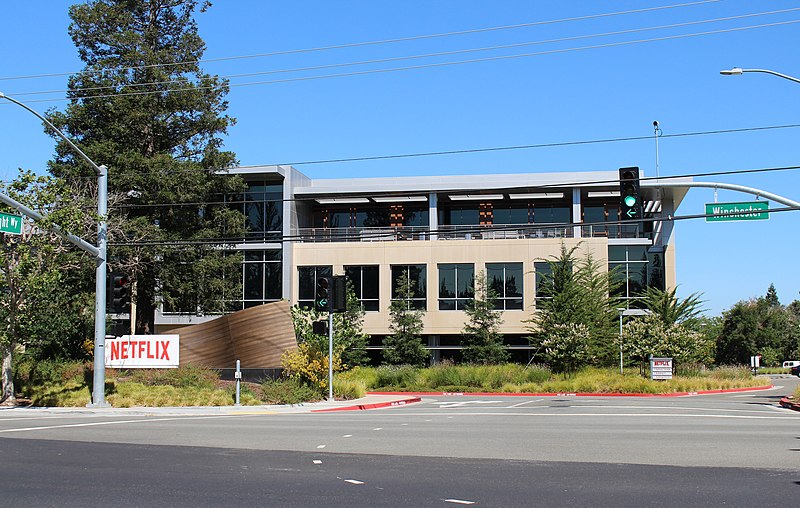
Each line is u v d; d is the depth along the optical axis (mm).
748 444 15047
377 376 44344
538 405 29781
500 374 43062
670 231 56250
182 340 32250
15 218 23500
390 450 14359
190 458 13203
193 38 44375
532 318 51094
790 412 24859
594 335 45375
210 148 42750
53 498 9641
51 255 27266
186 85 42688
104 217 26453
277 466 12281
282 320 31484
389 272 56500
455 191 56750
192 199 41500
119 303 26469
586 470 11828
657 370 41969
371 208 61406
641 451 14078
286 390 29031
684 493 9898
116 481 10852
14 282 26594
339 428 18719
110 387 28109
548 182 56344
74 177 39062
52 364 30594
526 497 9648
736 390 42625
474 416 23125
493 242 55750
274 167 55344
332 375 31953
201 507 9078
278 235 56406
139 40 42594
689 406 28422
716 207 21281
